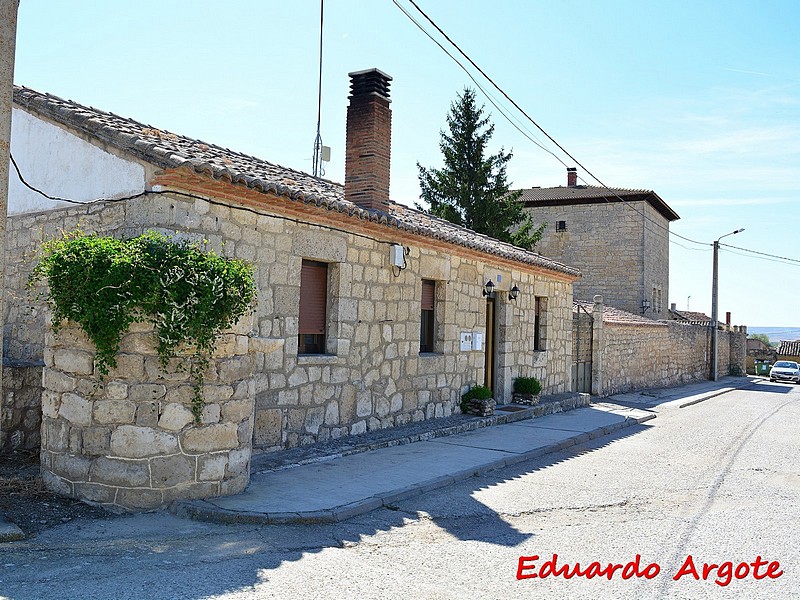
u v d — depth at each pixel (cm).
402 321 1148
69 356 643
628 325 2353
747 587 514
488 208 2966
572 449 1148
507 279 1506
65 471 643
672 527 680
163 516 616
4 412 802
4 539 536
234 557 534
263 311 869
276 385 898
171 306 612
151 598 445
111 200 780
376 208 1148
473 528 658
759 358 4991
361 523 653
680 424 1594
